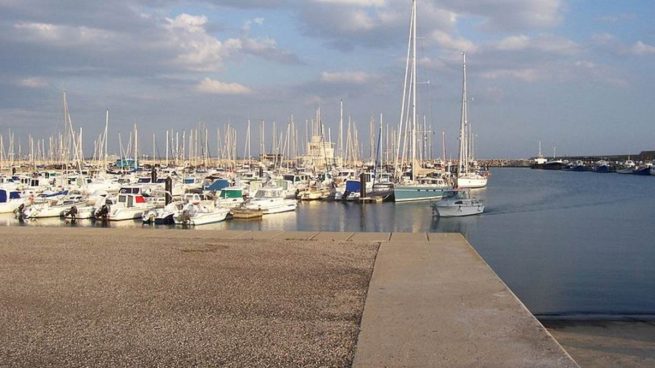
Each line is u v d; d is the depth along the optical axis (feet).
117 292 33.17
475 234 143.95
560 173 637.30
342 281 35.96
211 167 365.81
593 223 167.22
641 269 94.02
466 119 246.68
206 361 21.52
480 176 327.88
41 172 276.41
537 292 74.74
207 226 153.38
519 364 20.31
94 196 179.83
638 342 35.63
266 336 24.54
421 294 31.63
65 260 44.45
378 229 153.89
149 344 23.63
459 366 20.21
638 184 388.57
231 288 34.12
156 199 172.96
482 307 28.50
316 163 334.24
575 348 33.83
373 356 21.43
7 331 25.55
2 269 40.55
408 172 253.65
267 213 179.63
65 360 21.80
